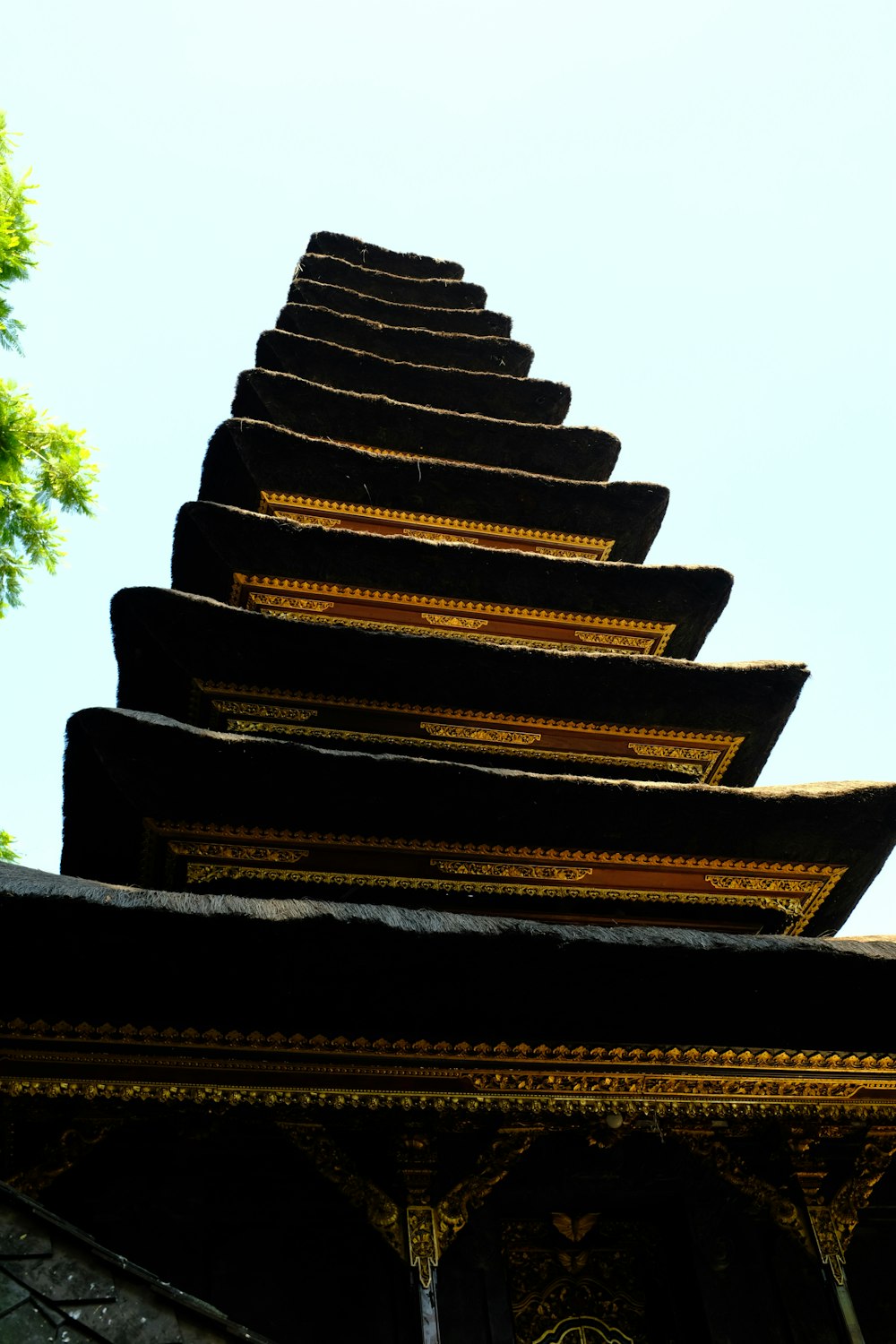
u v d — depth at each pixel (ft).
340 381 85.76
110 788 48.49
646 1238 40.91
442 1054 36.32
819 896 53.47
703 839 51.44
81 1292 23.09
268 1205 36.99
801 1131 38.99
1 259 54.39
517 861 50.75
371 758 46.73
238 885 48.60
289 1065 34.96
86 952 32.65
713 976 37.42
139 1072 33.68
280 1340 34.65
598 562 65.72
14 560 55.83
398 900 49.57
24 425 56.39
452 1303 36.78
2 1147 33.19
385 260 106.01
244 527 61.36
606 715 59.88
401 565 63.62
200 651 54.70
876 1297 39.45
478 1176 36.81
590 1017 37.29
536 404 88.53
